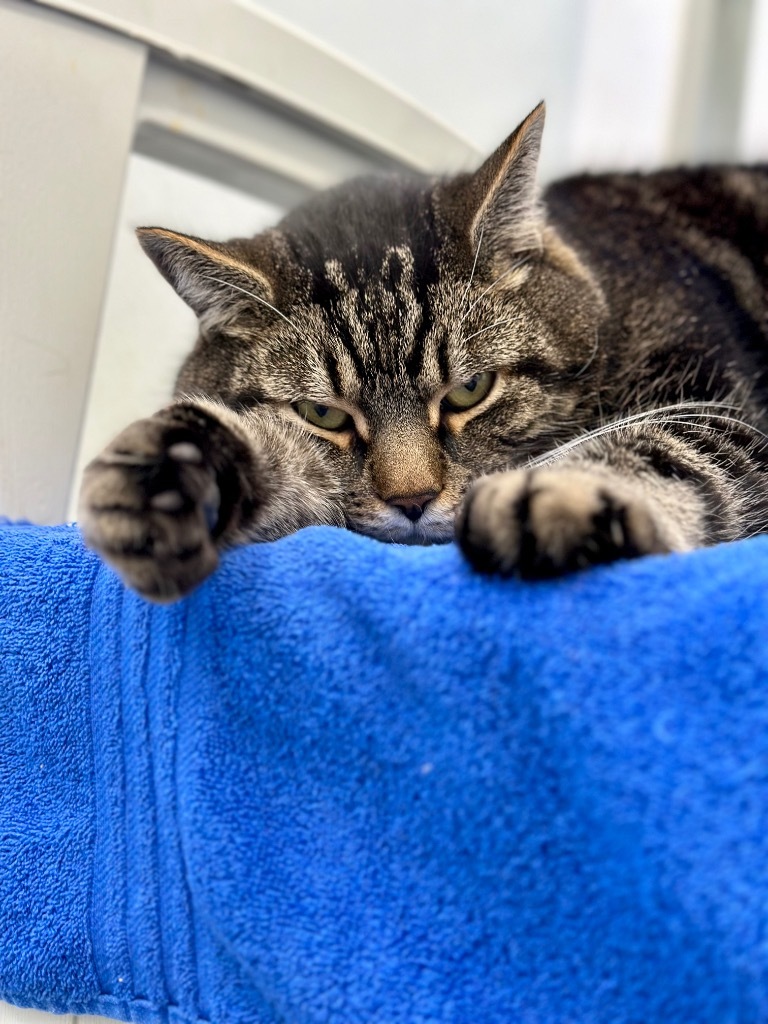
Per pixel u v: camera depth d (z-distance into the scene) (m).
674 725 0.13
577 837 0.13
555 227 0.30
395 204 0.28
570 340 0.27
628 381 0.27
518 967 0.14
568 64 0.47
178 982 0.16
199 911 0.16
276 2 0.37
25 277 0.25
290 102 0.32
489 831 0.14
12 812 0.19
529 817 0.14
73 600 0.19
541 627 0.14
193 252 0.25
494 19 0.44
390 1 0.41
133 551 0.16
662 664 0.13
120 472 0.16
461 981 0.14
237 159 0.33
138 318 0.40
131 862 0.17
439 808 0.15
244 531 0.19
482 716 0.14
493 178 0.25
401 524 0.24
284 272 0.26
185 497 0.16
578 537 0.15
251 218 0.42
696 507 0.21
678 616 0.14
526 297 0.26
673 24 0.49
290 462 0.23
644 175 0.37
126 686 0.17
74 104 0.25
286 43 0.31
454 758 0.15
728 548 0.15
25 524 0.23
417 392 0.25
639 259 0.30
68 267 0.26
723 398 0.26
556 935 0.14
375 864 0.15
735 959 0.11
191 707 0.16
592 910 0.13
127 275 0.39
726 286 0.30
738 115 0.50
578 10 0.47
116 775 0.18
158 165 0.38
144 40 0.27
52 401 0.25
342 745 0.16
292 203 0.38
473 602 0.15
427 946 0.14
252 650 0.16
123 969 0.17
